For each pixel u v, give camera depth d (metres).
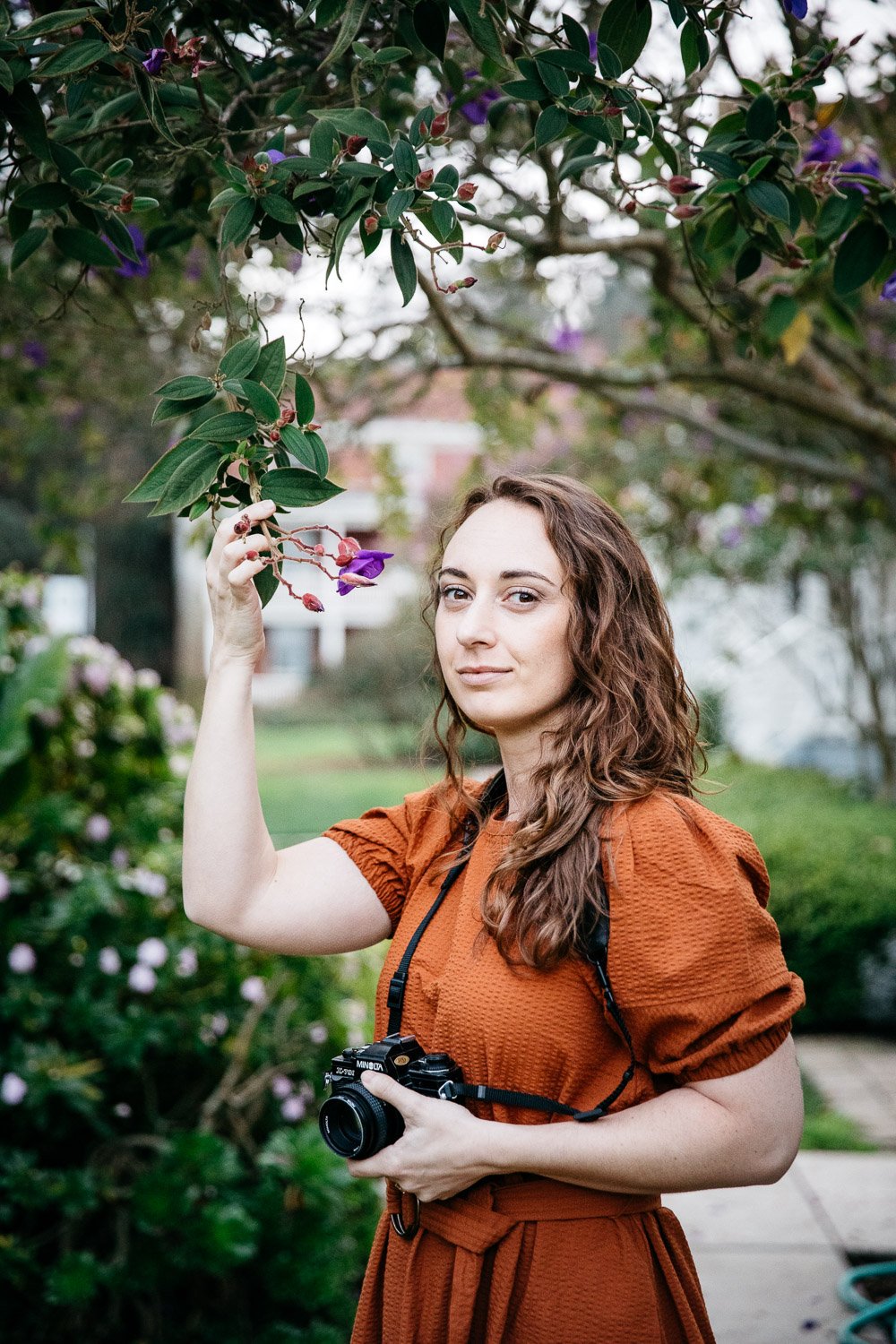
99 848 3.46
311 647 25.50
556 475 1.49
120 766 3.90
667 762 1.41
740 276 1.76
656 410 4.24
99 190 1.50
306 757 17.88
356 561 1.22
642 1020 1.22
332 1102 1.29
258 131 1.61
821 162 1.71
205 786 1.37
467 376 4.65
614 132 1.49
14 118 1.41
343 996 3.40
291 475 1.24
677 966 1.20
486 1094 1.26
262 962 3.19
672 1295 1.32
